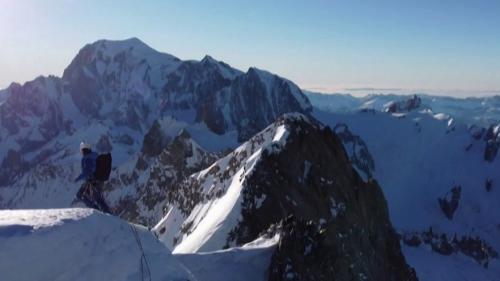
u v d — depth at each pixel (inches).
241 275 1133.7
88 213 665.0
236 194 2206.0
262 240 1299.2
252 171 2192.4
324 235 1252.5
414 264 5442.9
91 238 633.6
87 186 697.0
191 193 3656.5
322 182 2347.4
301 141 2482.8
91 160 681.6
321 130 2738.7
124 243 673.6
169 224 3607.3
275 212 2005.4
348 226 1627.7
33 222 606.5
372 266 1651.1
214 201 2955.2
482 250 6387.8
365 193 2438.5
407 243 6338.6
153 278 663.8
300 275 1129.4
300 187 2253.9
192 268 1101.7
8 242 556.1
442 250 6112.2
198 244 1951.3
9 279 536.4
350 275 1311.5
